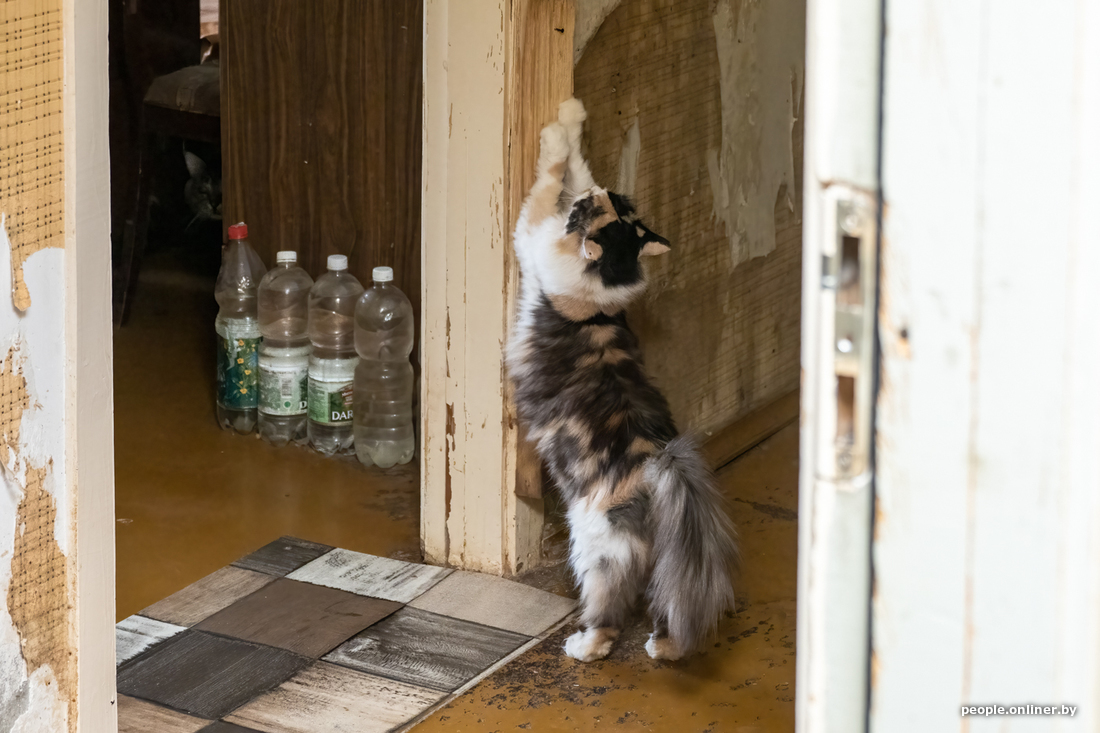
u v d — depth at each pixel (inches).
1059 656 26.4
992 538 26.6
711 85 126.9
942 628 27.7
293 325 141.6
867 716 29.6
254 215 151.1
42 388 63.0
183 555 115.2
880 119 26.6
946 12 25.2
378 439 137.9
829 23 26.7
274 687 91.5
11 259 59.9
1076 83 24.1
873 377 27.9
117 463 136.3
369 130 141.7
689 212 127.3
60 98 61.0
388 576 111.0
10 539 62.7
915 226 26.4
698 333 133.0
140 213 177.2
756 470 137.6
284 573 111.2
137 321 180.7
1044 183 24.8
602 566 94.6
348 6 138.6
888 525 28.0
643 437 94.2
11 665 64.1
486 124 100.3
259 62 145.3
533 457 106.7
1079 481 25.5
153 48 177.2
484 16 97.9
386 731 86.0
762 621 103.5
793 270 152.1
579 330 97.6
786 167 145.8
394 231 143.6
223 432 146.3
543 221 97.2
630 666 96.0
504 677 94.0
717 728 87.3
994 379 26.0
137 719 86.5
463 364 107.4
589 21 105.3
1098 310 24.7
